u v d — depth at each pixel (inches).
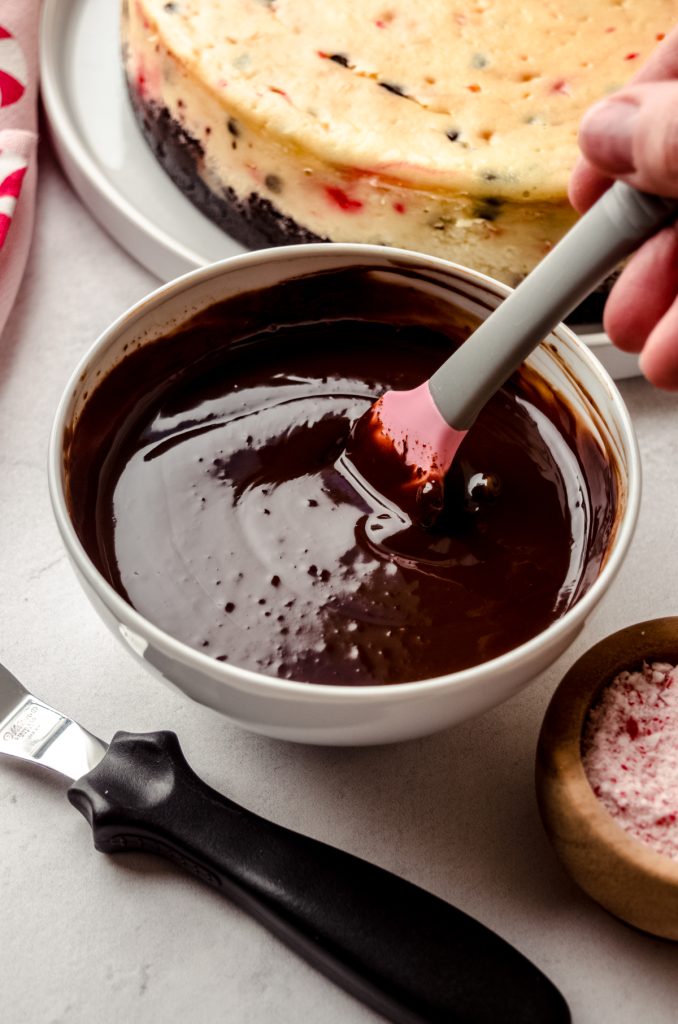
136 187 24.5
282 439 20.6
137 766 18.8
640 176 16.7
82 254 24.4
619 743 18.6
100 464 20.1
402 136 22.4
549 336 19.8
